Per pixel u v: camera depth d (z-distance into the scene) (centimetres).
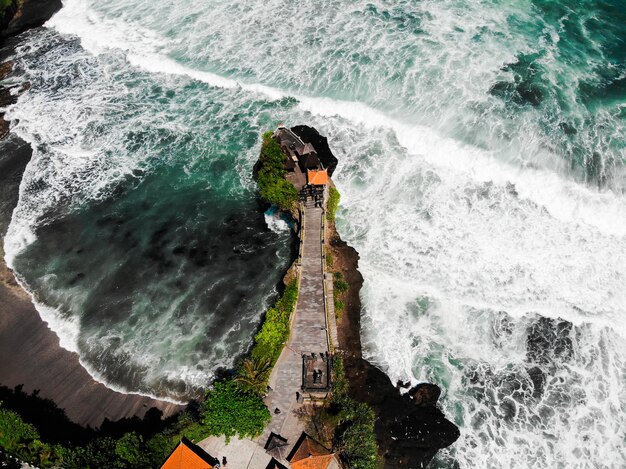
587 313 5372
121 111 8094
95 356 5384
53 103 8375
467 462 4575
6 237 6569
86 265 6222
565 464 4562
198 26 9206
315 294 5406
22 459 4550
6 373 5344
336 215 6366
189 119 7838
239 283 5903
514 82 7131
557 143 6412
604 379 4978
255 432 4400
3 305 5897
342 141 7112
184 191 6962
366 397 4850
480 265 5778
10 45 9775
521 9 8194
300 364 4931
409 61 7656
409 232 6122
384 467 4491
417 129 6894
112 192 7025
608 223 5888
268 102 7831
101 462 4206
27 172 7331
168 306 5759
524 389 4950
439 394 4944
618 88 6944
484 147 6544
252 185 6912
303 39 8462
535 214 6084
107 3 10356
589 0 8256
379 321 5462
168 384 5119
